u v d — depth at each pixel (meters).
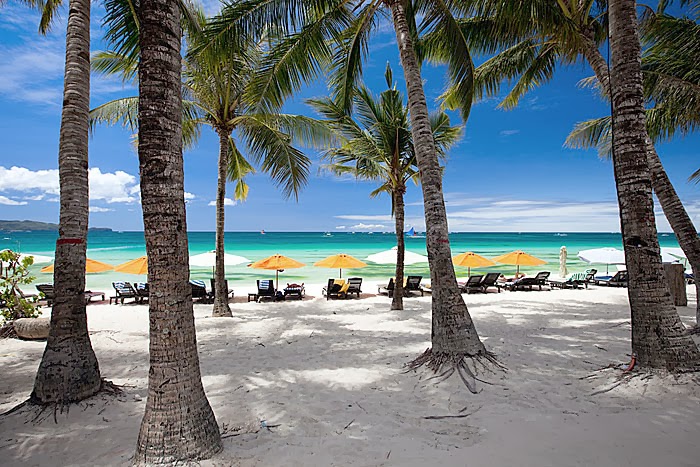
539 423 3.38
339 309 11.08
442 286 4.96
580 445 2.96
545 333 7.24
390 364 5.37
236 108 9.80
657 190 6.42
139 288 12.65
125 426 3.52
